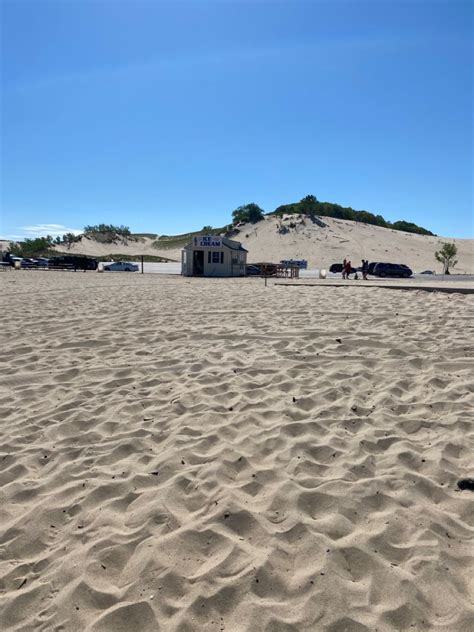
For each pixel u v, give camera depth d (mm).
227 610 2404
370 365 6430
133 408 5070
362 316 10125
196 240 41000
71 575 2658
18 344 8078
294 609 2385
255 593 2490
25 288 20469
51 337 8609
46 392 5730
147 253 131375
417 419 4547
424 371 6125
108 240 142625
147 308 12359
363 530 2961
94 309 12219
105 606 2469
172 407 5059
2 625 2371
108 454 4043
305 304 12789
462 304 12117
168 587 2553
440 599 2422
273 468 3709
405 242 104000
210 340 8219
